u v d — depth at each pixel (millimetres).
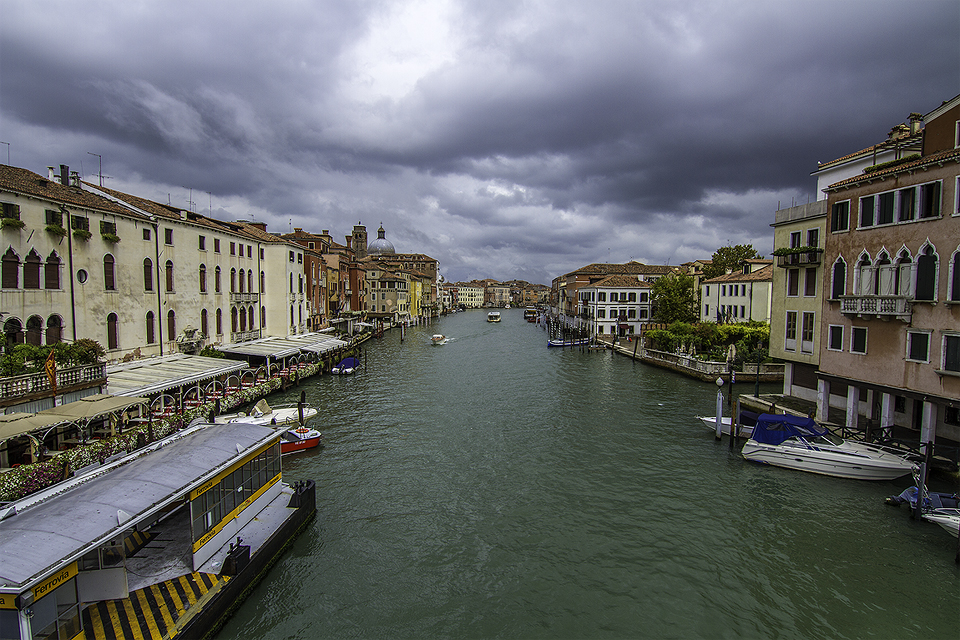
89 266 23047
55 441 17016
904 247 18031
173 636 8844
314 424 25766
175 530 12594
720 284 52812
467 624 10883
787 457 19234
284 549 13219
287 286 43688
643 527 14961
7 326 18969
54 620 8070
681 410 28812
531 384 37250
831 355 21266
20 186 20047
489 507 16281
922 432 17500
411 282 109250
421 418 27062
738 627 10773
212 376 25953
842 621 10914
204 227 32562
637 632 10633
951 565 12914
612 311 67750
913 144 22969
